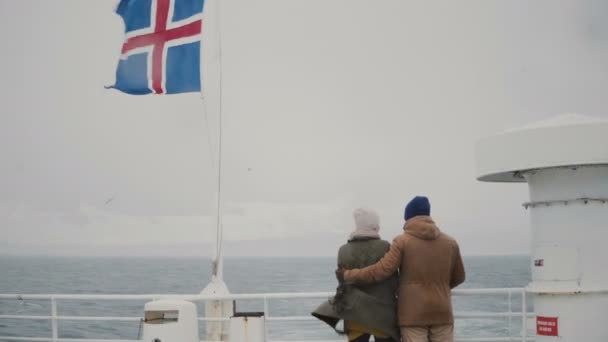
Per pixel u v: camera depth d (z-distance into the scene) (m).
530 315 6.17
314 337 22.22
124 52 10.21
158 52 10.10
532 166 5.12
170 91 10.11
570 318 5.20
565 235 5.22
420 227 5.12
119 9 10.26
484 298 35.81
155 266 127.62
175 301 5.90
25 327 29.30
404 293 5.11
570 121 5.08
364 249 5.19
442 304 5.09
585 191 5.18
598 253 5.17
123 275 91.88
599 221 5.18
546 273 5.29
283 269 114.06
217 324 9.05
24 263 142.25
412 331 5.10
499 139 5.31
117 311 36.84
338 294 5.19
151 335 5.77
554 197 5.27
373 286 5.19
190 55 10.07
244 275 93.50
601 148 4.94
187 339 5.81
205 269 111.38
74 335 26.86
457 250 5.27
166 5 10.13
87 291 66.12
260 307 38.91
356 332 5.27
